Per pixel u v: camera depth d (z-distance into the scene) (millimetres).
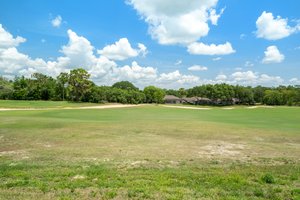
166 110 57688
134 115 42125
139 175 8164
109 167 9508
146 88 117000
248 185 7211
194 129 22031
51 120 27750
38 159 11203
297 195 6434
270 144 15805
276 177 8047
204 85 135125
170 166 9938
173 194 6402
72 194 6410
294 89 123875
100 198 6176
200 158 11695
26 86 103375
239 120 35688
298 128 24875
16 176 8086
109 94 94812
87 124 24219
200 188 6871
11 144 14789
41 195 6336
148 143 15469
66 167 9438
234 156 12273
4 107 60125
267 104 116125
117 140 16359
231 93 115250
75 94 95188
